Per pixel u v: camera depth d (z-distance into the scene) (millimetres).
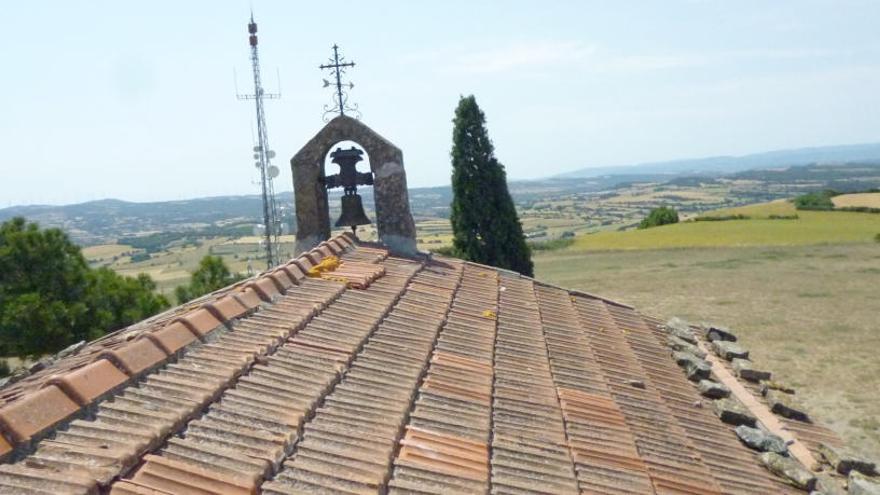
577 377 7145
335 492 3762
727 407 7465
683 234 62781
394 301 7695
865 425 17172
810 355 24062
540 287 10695
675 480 5359
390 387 5430
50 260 22500
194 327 5344
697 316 31719
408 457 4473
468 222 23750
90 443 3592
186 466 3570
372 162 10211
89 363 4602
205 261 25875
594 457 5332
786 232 59344
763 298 35094
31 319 20984
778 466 6402
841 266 43375
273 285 6969
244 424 4242
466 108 23562
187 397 4348
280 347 5578
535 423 5648
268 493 3602
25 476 3137
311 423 4512
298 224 10188
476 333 7543
